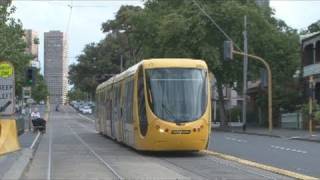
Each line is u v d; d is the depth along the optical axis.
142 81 26.20
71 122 84.06
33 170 19.81
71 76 128.12
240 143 35.66
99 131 46.97
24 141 36.50
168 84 25.70
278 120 65.00
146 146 25.58
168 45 61.09
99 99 46.78
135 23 67.19
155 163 22.38
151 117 25.27
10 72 24.94
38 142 36.19
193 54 59.97
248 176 18.02
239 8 59.91
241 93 66.19
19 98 80.94
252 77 62.88
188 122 25.17
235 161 23.31
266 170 19.88
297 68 64.50
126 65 102.94
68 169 19.98
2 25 47.59
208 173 18.83
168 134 24.97
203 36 59.16
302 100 62.53
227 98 95.88
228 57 47.22
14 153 25.58
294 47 64.44
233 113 83.44
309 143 36.28
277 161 23.70
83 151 28.62
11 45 50.41
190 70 26.09
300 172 19.67
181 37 59.91
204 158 24.73
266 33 61.84
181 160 23.78
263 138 42.31
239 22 59.88
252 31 60.75
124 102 30.41
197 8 60.12
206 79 26.19
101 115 44.59
